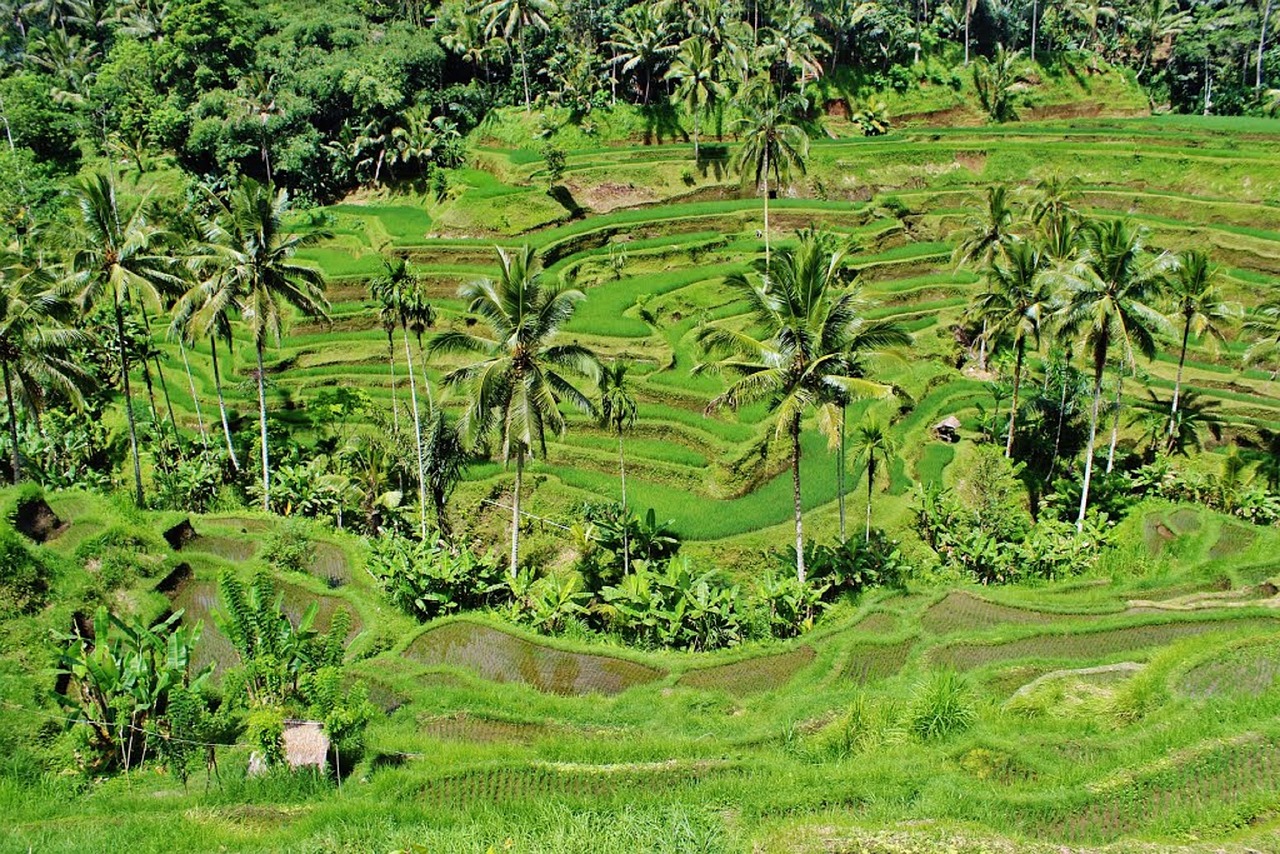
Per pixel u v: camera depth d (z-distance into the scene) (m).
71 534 32.56
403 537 38.84
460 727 26.22
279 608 28.45
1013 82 94.81
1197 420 52.53
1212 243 67.31
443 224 68.12
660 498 42.41
